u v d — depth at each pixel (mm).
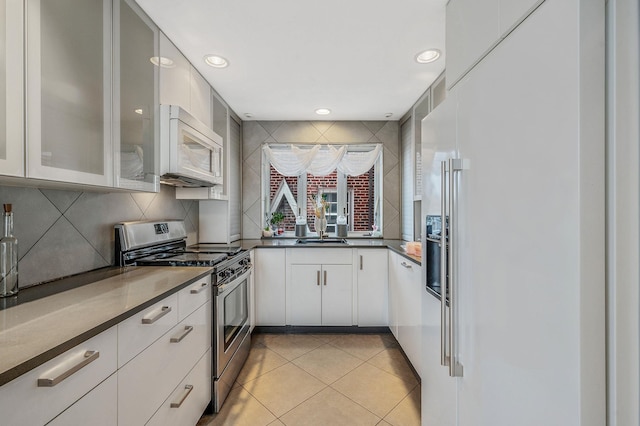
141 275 1569
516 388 844
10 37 897
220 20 1671
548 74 726
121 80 1405
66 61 1097
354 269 3023
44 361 705
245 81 2445
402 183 3520
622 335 624
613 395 634
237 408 1846
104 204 1756
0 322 901
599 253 639
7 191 1225
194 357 1565
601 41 637
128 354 1041
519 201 831
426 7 1555
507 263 880
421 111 2768
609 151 634
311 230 3771
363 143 3570
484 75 1009
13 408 653
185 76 2055
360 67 2223
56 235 1444
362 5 1548
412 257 2232
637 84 608
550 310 723
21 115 925
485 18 1026
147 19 1616
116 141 1362
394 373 2258
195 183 2264
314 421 1736
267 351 2629
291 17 1646
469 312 1089
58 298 1160
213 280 1808
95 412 887
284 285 3023
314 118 3469
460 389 1159
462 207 1137
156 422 1210
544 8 740
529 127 792
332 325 3021
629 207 616
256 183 3559
